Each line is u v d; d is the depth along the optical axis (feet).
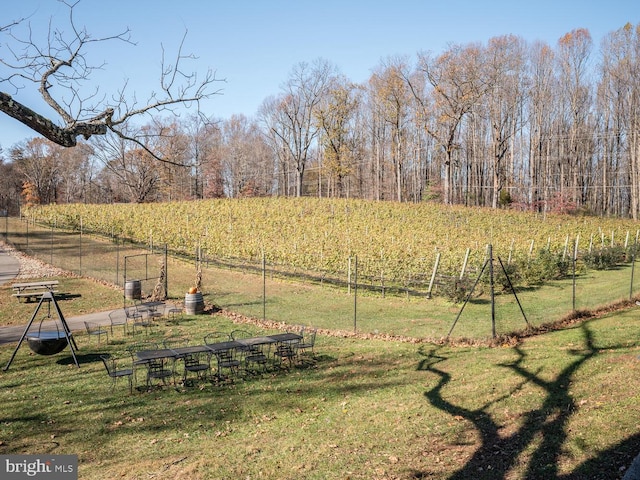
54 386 37.32
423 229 135.03
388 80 220.02
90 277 91.20
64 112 13.38
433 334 50.80
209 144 220.23
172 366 42.70
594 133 242.99
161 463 24.11
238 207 166.61
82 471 23.39
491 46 204.13
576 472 20.35
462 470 21.65
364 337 51.42
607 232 142.41
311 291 79.36
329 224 136.98
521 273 80.48
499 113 228.02
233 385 37.42
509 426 26.25
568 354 39.09
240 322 60.18
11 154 229.45
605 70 234.99
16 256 109.91
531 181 228.22
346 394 34.06
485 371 37.09
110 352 47.26
